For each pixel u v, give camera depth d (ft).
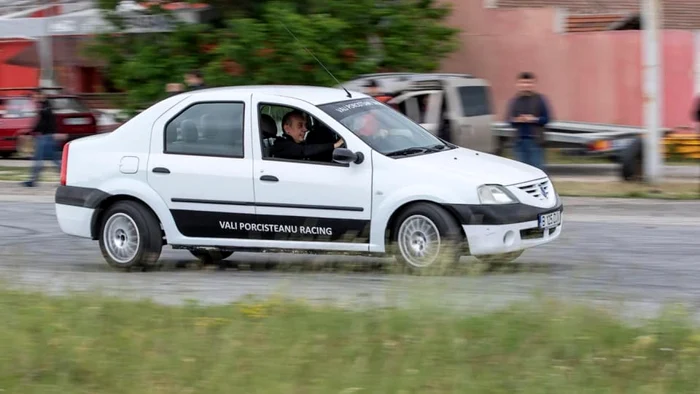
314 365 42.27
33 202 119.85
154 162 72.59
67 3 191.52
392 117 72.95
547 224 67.46
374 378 40.40
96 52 168.66
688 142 158.30
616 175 142.61
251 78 153.79
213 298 60.13
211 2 160.04
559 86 183.52
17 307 53.98
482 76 189.06
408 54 160.97
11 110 178.29
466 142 127.75
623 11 197.47
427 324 46.60
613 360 42.06
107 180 73.82
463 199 65.00
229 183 70.28
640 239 84.28
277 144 70.03
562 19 184.03
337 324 48.03
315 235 68.64
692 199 112.98
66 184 75.66
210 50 159.94
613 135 136.87
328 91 73.20
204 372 41.88
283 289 58.95
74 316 51.42
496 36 187.62
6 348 45.09
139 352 44.93
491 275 65.51
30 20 180.24
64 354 44.42
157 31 162.30
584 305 49.73
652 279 65.62
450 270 63.82
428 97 124.57
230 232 70.85
